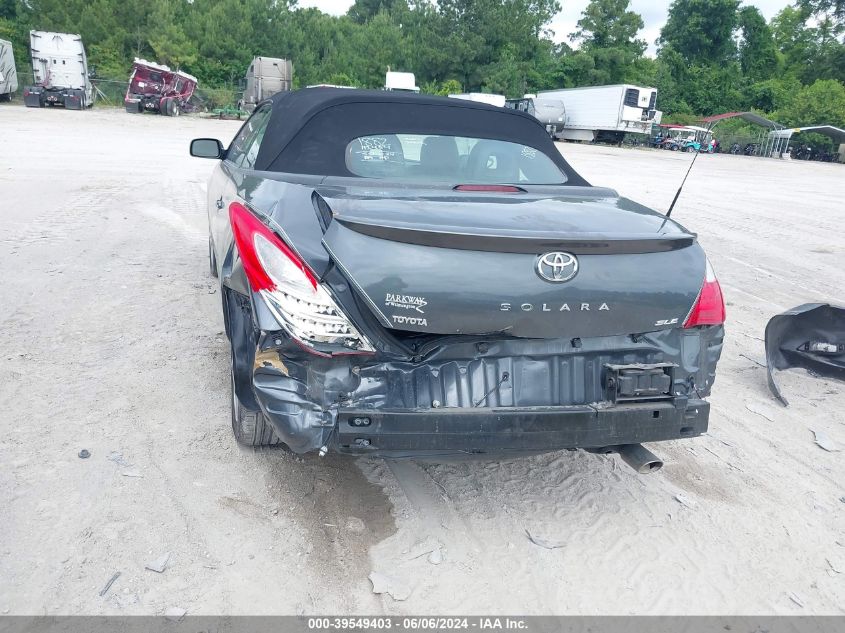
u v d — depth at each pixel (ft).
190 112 136.46
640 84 236.02
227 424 12.21
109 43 173.06
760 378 16.87
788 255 33.04
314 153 11.75
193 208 32.27
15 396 12.50
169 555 8.88
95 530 9.19
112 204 31.86
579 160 90.79
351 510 10.23
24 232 24.88
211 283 20.03
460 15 221.87
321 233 8.88
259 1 192.95
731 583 9.28
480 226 8.81
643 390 9.31
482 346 9.14
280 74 122.01
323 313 8.38
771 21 296.71
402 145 12.18
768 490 11.69
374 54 220.02
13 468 10.33
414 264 8.34
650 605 8.75
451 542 9.69
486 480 11.41
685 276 9.29
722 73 242.99
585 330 8.91
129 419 12.08
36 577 8.29
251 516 9.85
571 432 8.98
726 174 90.53
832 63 264.93
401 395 8.86
